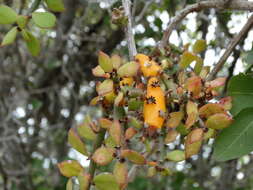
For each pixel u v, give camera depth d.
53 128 0.72
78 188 0.24
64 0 0.66
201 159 0.63
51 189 0.66
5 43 0.29
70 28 0.67
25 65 0.69
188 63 0.26
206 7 0.29
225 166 0.60
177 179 0.64
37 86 0.71
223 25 0.48
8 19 0.29
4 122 0.66
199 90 0.24
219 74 0.52
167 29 0.29
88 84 0.71
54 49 0.67
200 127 0.24
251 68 0.37
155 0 0.49
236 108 0.28
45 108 0.75
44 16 0.29
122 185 0.23
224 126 0.24
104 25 0.64
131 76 0.24
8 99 0.68
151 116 0.24
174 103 0.24
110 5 0.42
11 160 0.67
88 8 0.60
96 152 0.23
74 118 0.68
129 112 0.24
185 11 0.29
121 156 0.22
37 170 0.71
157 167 0.26
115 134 0.22
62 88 0.76
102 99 0.25
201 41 0.26
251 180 0.70
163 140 0.25
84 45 0.67
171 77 0.26
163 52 0.28
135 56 0.26
